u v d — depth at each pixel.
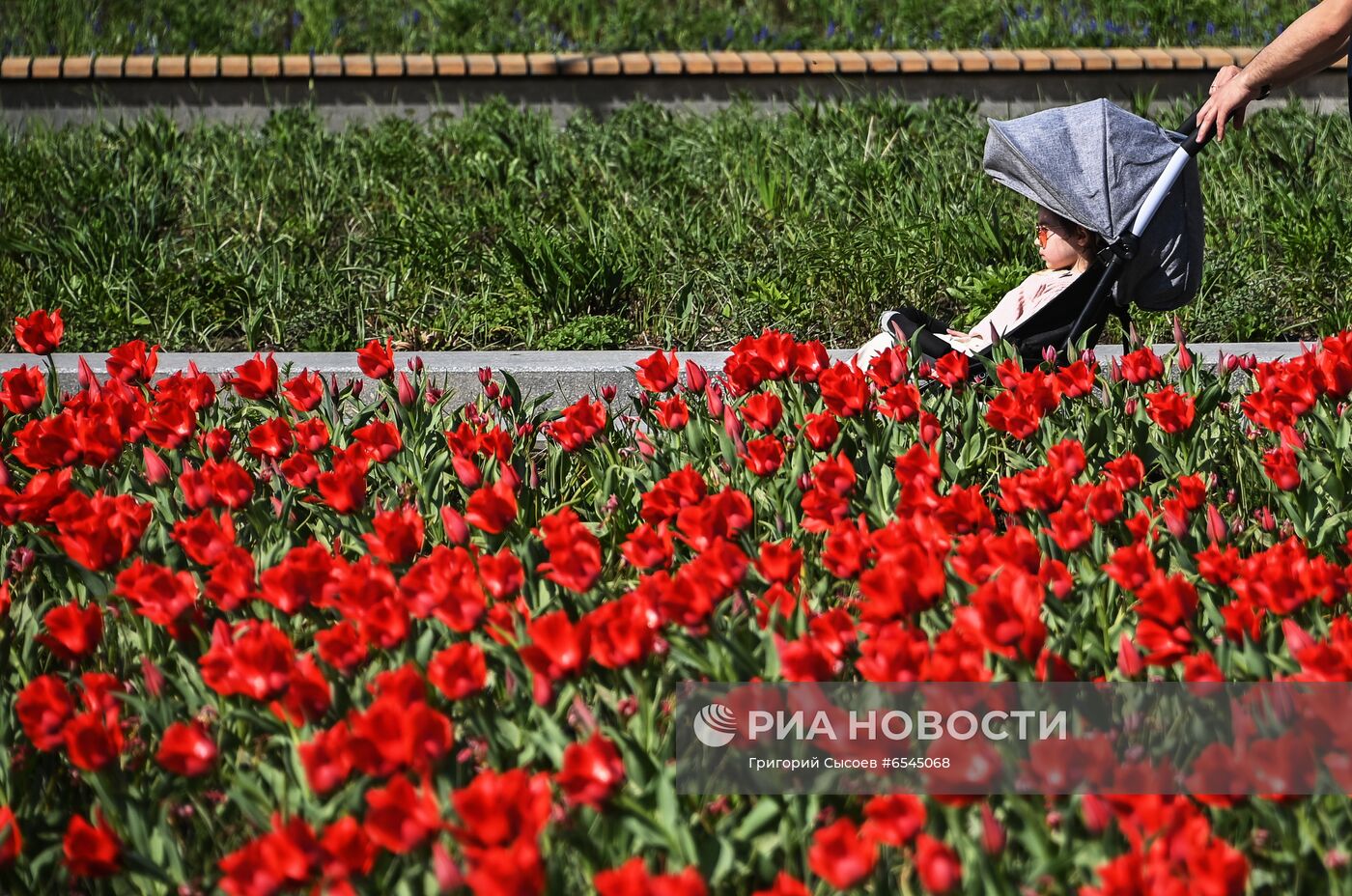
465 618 4.51
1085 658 4.98
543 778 3.76
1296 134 13.84
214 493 5.83
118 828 4.31
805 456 6.98
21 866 4.39
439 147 14.35
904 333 8.01
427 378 8.31
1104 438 7.14
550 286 10.87
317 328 10.70
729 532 5.28
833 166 13.15
